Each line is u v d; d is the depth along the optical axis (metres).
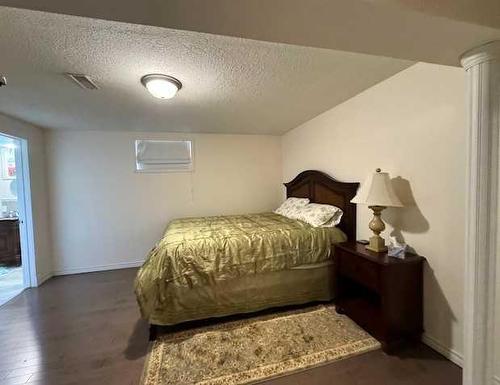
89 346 2.07
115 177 3.94
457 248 1.78
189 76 2.07
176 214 4.18
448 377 1.68
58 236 3.77
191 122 3.54
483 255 1.26
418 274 1.98
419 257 1.99
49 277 3.65
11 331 2.29
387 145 2.31
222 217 3.77
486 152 1.22
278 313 2.50
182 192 4.20
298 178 3.81
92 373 1.76
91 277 3.64
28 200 3.31
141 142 4.02
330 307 2.60
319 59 1.86
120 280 3.51
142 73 1.97
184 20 0.96
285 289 2.54
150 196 4.08
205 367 1.80
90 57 1.71
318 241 2.63
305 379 1.68
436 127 1.88
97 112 2.95
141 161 4.03
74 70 1.89
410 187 2.10
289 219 3.35
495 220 1.26
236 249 2.43
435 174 1.90
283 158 4.54
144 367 1.81
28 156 3.31
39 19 1.30
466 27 1.03
